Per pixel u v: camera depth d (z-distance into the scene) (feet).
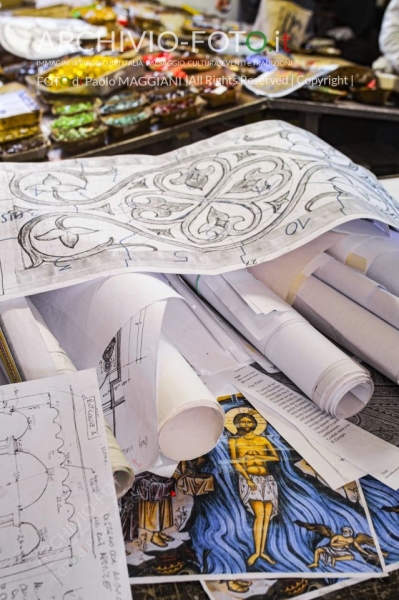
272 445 2.20
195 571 1.80
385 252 2.58
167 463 2.07
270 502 2.00
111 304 2.24
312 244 2.69
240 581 1.77
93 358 2.24
